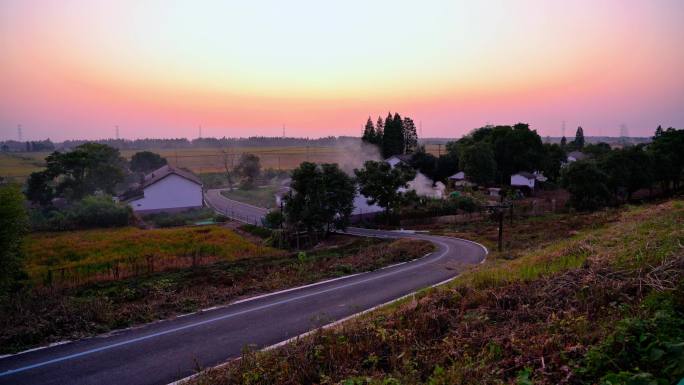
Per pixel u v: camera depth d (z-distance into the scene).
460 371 5.58
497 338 6.49
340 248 25.42
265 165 106.62
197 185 48.78
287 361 7.03
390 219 39.75
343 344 7.33
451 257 22.39
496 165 59.06
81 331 9.93
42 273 18.78
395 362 6.44
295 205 30.09
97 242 28.02
